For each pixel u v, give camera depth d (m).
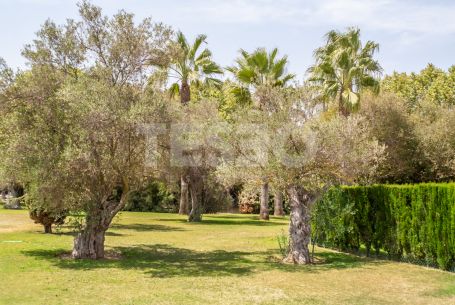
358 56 21.42
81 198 10.97
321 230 12.48
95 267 10.09
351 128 11.10
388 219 11.84
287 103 11.25
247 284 8.50
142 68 11.91
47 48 11.77
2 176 10.80
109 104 10.02
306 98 11.27
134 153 10.87
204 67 26.03
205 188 27.55
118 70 11.70
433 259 10.44
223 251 13.18
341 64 20.83
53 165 10.08
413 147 24.83
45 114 10.73
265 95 11.62
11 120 10.95
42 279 8.68
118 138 10.27
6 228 17.47
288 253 11.64
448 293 7.94
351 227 12.40
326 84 21.31
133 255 12.11
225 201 32.25
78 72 12.00
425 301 7.37
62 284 8.27
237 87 24.20
